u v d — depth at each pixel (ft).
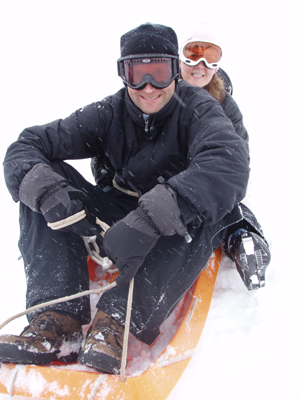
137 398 3.75
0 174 10.49
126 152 5.43
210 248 4.70
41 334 4.00
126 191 5.80
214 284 5.43
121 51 4.79
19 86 19.13
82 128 5.33
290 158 10.41
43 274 4.40
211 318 5.07
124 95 5.45
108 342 3.99
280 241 6.67
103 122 5.36
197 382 4.35
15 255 7.16
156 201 4.07
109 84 19.79
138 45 4.51
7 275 6.56
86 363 3.79
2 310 5.75
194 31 7.30
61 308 4.20
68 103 16.89
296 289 5.48
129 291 4.18
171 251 4.49
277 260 6.13
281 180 9.08
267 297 5.35
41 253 4.53
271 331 4.83
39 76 21.02
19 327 5.32
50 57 25.26
